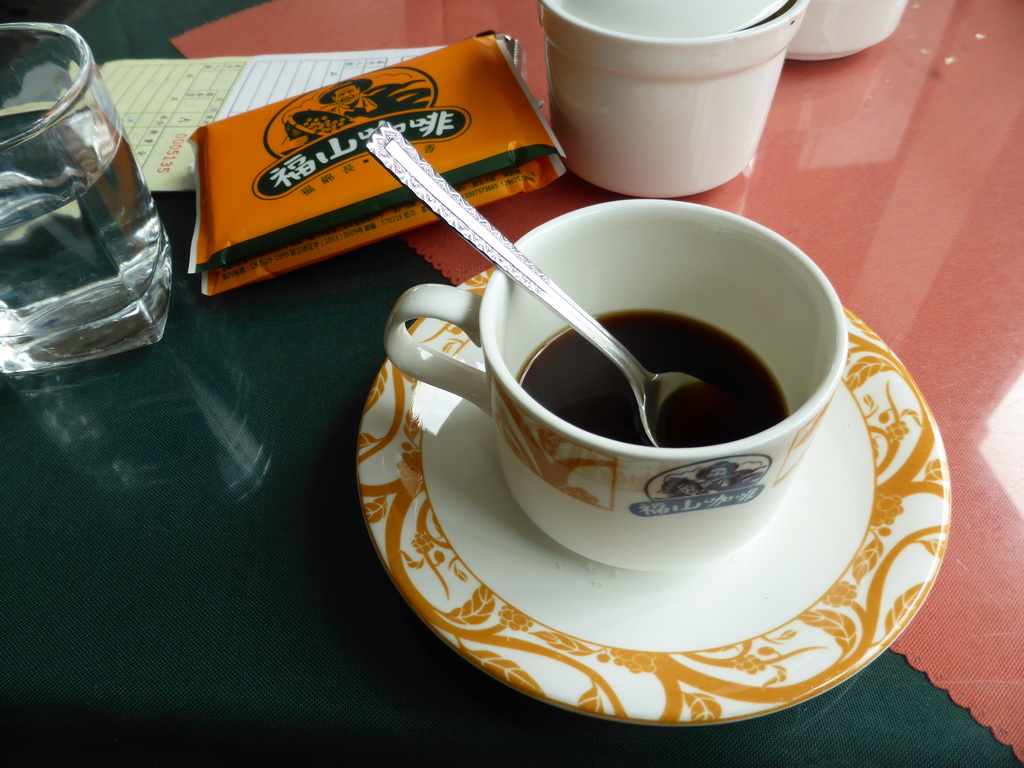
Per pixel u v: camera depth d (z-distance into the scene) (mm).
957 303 500
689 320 423
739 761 326
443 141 558
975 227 550
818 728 329
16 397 508
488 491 387
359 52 740
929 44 722
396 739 341
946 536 339
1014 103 651
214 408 483
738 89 492
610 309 427
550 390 391
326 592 388
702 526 311
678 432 376
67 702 356
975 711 327
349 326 527
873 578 330
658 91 486
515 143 553
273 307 545
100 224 492
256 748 354
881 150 619
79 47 486
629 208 375
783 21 463
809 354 347
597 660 312
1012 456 415
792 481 323
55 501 439
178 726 353
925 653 343
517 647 318
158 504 433
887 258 533
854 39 662
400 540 360
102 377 511
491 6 799
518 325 377
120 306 517
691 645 318
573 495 312
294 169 564
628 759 330
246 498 432
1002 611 354
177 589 394
